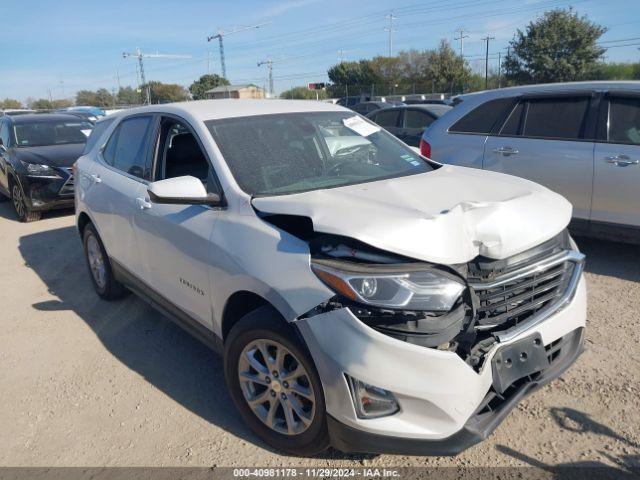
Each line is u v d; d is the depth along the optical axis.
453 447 2.41
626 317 4.25
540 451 2.83
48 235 8.05
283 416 2.91
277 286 2.63
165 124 4.02
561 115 5.64
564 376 3.47
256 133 3.57
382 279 2.39
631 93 5.24
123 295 5.23
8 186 9.35
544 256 2.83
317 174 3.43
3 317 5.02
